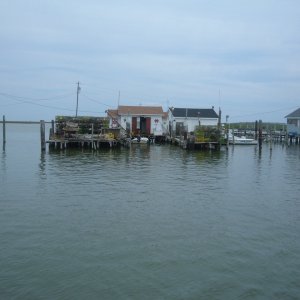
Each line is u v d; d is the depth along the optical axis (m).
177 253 13.20
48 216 17.23
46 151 45.41
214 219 17.22
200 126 53.03
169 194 22.23
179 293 10.57
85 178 27.05
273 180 27.91
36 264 12.16
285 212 18.66
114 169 31.64
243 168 34.12
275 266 12.30
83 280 11.20
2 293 10.41
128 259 12.65
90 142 49.75
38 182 25.28
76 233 15.01
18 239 14.26
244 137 69.44
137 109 65.25
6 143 61.12
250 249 13.66
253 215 18.00
